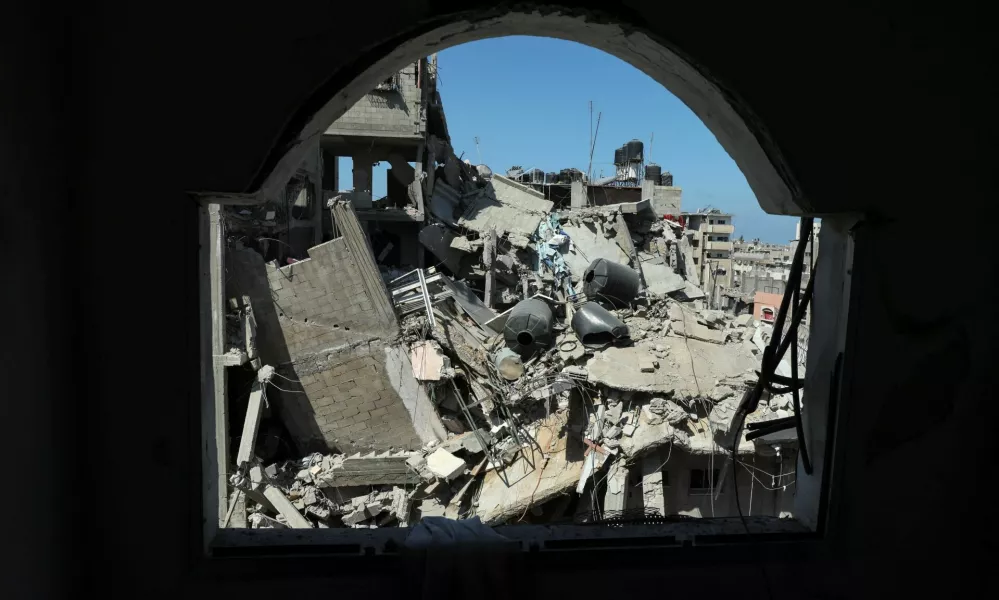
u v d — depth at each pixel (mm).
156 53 1560
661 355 11422
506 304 15812
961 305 1818
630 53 1907
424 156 18328
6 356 1288
